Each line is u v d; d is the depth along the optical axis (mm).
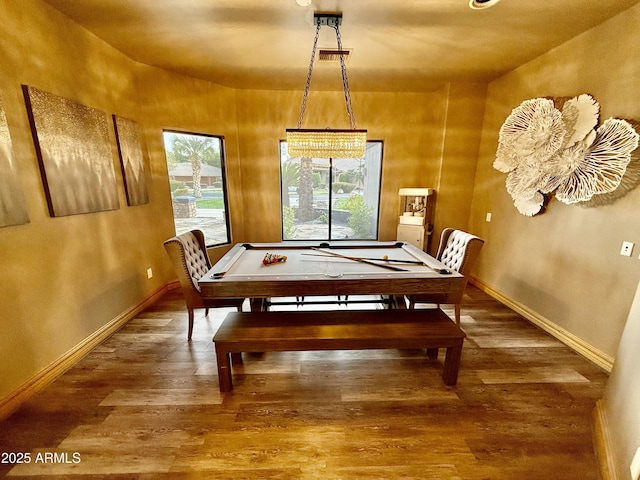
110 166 2668
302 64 3168
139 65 3152
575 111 2344
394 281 1988
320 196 4652
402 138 4285
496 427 1696
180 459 1497
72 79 2281
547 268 2752
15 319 1809
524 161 2717
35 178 1938
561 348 2484
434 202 4137
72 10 2129
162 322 2934
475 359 2330
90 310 2445
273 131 4223
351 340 1896
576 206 2426
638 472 1134
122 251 2869
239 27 2377
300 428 1685
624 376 1513
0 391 1728
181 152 3799
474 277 3975
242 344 1871
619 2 1936
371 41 2619
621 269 2092
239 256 2602
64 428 1676
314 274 2055
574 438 1626
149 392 1967
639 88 1942
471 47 2705
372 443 1591
